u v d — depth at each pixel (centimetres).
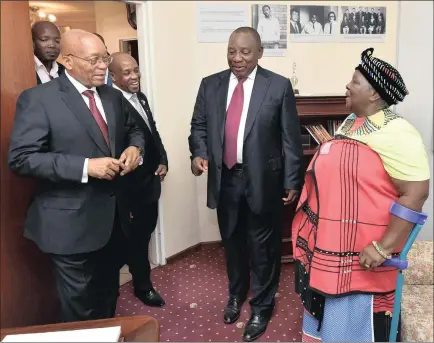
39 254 149
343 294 126
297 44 287
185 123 277
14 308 136
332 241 125
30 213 137
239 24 275
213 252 302
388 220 120
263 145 175
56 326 105
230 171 185
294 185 178
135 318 109
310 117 259
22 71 136
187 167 286
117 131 148
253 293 200
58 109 131
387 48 296
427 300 179
